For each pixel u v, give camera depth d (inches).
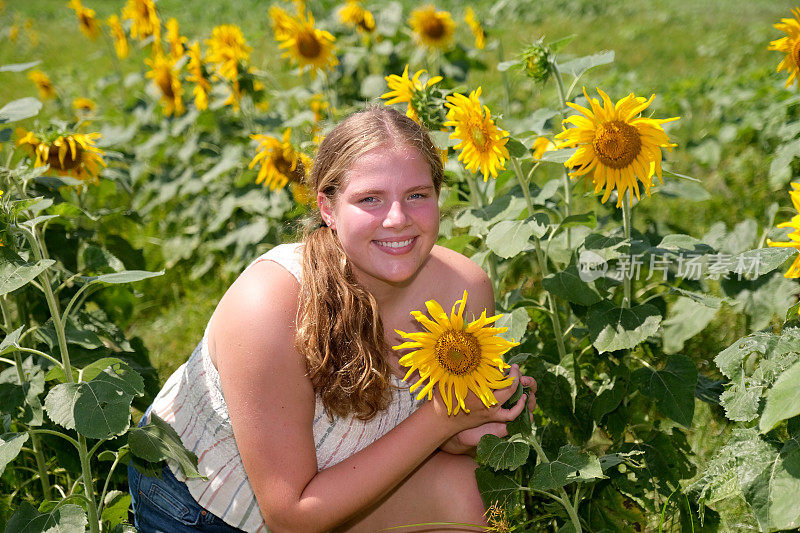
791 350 71.6
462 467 82.2
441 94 101.3
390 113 74.9
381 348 77.6
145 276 79.5
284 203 165.9
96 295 122.2
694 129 225.9
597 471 70.5
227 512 81.0
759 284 111.5
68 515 77.2
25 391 98.6
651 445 93.4
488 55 374.9
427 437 74.8
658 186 104.0
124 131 225.8
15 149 119.0
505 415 73.6
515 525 85.0
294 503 74.7
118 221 139.6
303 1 213.9
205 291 167.3
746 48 398.3
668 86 286.5
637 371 90.9
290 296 75.8
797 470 67.6
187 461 76.4
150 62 205.3
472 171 93.8
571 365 94.2
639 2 662.5
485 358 66.2
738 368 72.8
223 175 195.2
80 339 93.8
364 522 84.6
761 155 190.1
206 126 207.6
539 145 107.2
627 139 80.5
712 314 106.0
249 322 74.4
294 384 75.0
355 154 71.8
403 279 74.4
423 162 72.9
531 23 561.6
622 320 90.4
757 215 166.4
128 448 81.1
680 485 83.6
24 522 77.2
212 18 673.0
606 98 80.4
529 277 148.1
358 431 80.2
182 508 82.0
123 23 224.5
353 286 75.7
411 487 82.7
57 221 112.9
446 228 115.2
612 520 89.5
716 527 84.4
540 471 72.7
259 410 74.2
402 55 209.8
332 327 74.9
